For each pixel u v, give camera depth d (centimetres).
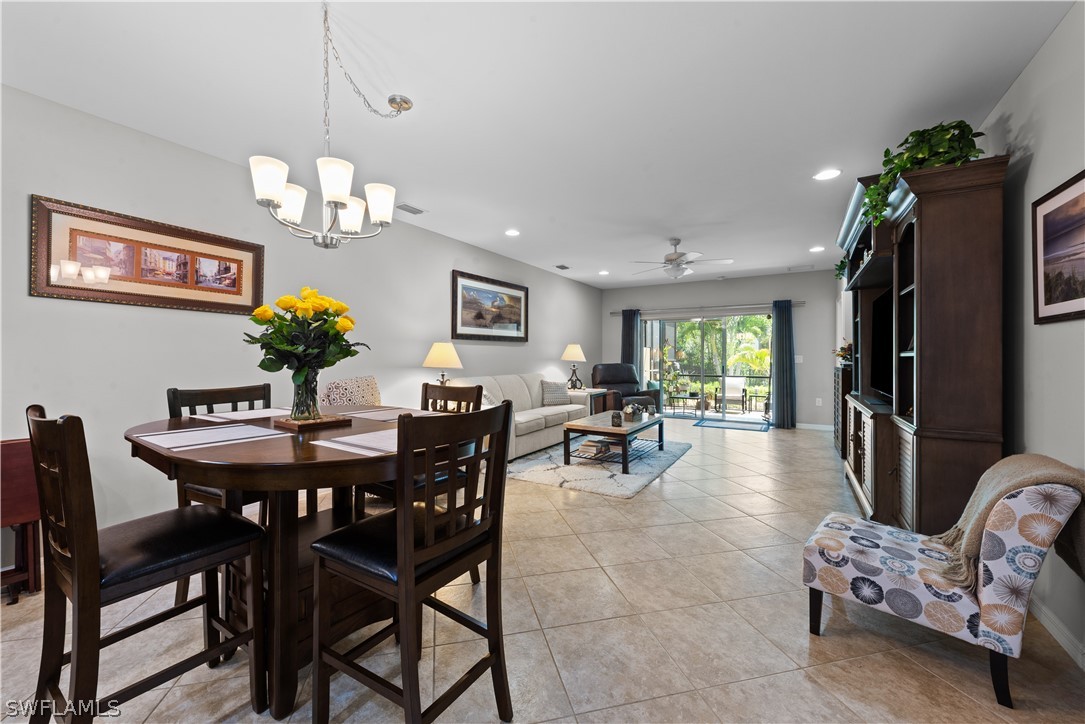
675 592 202
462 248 502
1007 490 138
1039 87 180
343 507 186
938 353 203
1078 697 138
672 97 219
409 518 107
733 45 182
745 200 361
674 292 775
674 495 343
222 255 290
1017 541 133
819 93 215
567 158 286
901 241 259
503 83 208
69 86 211
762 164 295
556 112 232
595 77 203
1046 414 173
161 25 171
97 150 238
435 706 114
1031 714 132
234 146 271
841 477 394
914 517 209
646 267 641
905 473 236
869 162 291
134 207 252
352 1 158
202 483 123
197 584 212
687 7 162
